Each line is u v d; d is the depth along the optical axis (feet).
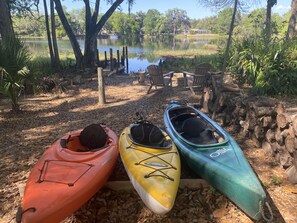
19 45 29.32
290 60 32.01
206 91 28.91
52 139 22.38
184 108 22.41
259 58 34.24
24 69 27.55
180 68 60.75
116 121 26.22
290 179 15.34
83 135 16.57
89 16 64.54
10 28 40.29
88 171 13.08
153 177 12.63
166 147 15.16
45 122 26.55
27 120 27.17
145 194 12.10
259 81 31.42
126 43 207.10
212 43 173.68
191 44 194.29
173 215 13.29
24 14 87.40
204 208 13.70
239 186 12.31
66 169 13.16
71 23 242.99
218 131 18.20
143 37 348.79
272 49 34.53
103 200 14.33
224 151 15.17
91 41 65.10
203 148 15.64
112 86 43.06
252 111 19.97
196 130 18.33
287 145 15.56
